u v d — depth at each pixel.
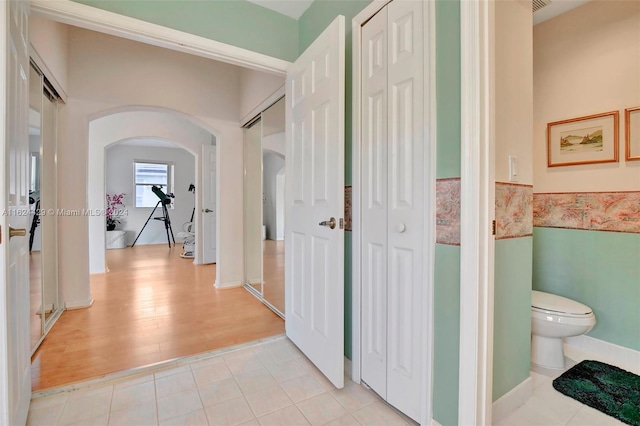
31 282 2.25
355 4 1.78
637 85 1.90
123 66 3.15
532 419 1.47
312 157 1.89
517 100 1.47
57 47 2.55
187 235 6.18
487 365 1.21
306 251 1.97
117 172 7.11
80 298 2.92
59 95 2.67
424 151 1.34
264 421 1.44
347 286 1.86
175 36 1.84
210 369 1.87
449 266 1.27
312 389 1.68
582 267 2.14
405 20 1.43
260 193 3.55
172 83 3.41
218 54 2.01
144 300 3.18
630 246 1.93
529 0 1.53
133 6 1.73
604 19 2.02
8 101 1.11
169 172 7.59
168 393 1.64
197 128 4.93
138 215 7.32
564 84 2.21
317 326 1.84
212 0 1.97
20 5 1.32
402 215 1.46
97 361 1.95
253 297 3.32
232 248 3.76
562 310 1.82
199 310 2.91
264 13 2.18
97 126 4.23
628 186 1.94
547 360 1.90
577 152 2.15
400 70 1.46
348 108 1.84
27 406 1.43
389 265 1.53
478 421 1.19
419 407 1.38
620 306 1.97
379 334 1.60
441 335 1.31
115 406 1.53
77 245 2.91
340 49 1.62
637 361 1.90
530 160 1.55
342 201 1.63
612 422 1.45
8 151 1.11
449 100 1.26
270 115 3.19
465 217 1.19
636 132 1.90
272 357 2.03
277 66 2.23
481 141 1.17
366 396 1.62
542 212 2.34
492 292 1.22
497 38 1.36
